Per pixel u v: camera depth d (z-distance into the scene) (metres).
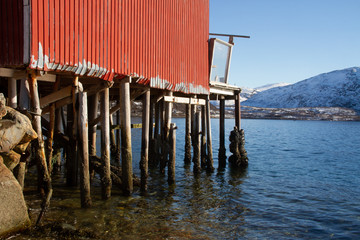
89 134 11.12
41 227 7.02
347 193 12.71
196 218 9.05
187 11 13.43
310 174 16.78
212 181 13.70
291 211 10.22
